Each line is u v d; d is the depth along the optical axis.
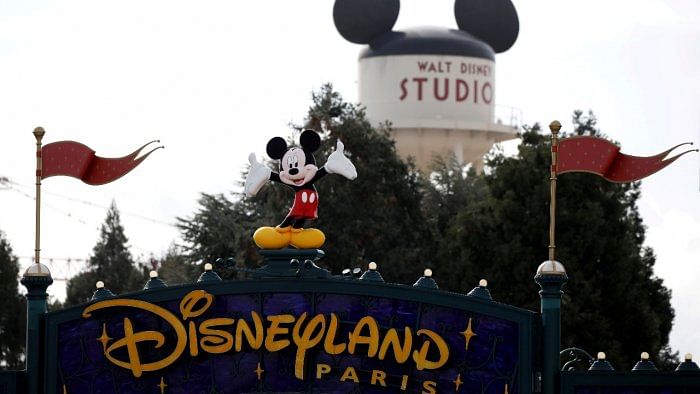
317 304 58.06
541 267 57.50
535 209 124.88
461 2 169.00
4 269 168.25
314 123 134.88
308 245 58.91
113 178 61.06
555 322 57.22
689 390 56.88
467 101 166.62
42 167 61.12
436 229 144.25
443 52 166.12
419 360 57.50
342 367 57.91
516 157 129.88
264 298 58.28
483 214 128.88
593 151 58.69
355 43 169.38
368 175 133.50
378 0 167.38
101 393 59.09
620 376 57.06
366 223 132.25
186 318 58.44
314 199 59.47
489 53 168.25
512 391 57.03
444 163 153.75
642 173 58.59
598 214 123.19
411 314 57.72
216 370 58.50
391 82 166.38
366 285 57.88
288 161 59.72
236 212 139.88
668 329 130.00
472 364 57.34
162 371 58.72
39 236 60.41
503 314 57.22
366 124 136.62
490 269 124.69
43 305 59.81
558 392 57.25
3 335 168.00
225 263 59.19
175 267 161.88
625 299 122.62
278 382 58.19
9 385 59.47
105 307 59.00
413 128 165.25
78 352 59.28
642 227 133.50
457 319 57.53
